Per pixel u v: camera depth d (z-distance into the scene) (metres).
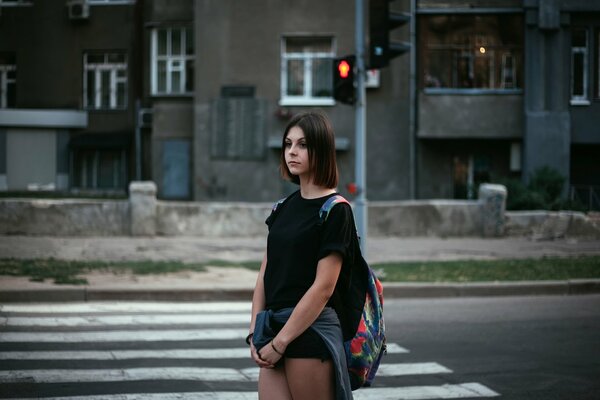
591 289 12.76
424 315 10.33
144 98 31.25
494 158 27.19
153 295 11.20
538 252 16.75
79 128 33.72
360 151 12.78
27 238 17.16
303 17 25.89
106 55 33.59
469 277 12.87
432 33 26.34
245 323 9.48
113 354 7.60
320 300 3.31
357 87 12.73
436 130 26.25
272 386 3.40
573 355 7.94
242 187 26.30
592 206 26.39
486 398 6.38
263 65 26.14
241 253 15.98
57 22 33.56
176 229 18.19
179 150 28.50
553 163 26.03
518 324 9.66
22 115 33.12
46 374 6.73
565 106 26.12
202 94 26.41
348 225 3.42
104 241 17.09
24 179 33.50
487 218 18.89
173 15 28.62
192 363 7.32
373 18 12.23
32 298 10.77
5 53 33.81
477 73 26.38
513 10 26.02
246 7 26.11
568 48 26.08
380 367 7.41
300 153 3.50
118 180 33.47
